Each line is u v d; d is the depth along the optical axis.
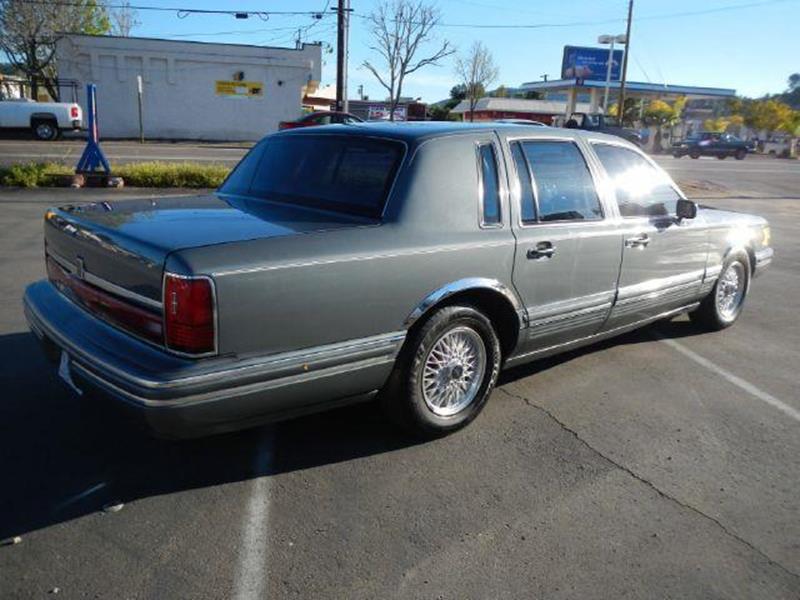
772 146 52.44
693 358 5.54
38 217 10.41
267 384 3.07
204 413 2.92
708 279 5.77
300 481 3.45
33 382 4.41
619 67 56.69
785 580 2.86
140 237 3.07
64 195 12.88
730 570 2.91
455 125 4.08
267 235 3.14
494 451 3.84
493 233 3.86
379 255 3.35
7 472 3.41
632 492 3.48
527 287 4.07
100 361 2.99
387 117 34.03
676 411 4.49
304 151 4.15
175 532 3.00
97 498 3.23
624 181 4.88
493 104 55.75
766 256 6.56
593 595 2.72
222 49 33.81
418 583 2.74
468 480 3.53
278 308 3.04
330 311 3.22
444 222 3.67
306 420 4.12
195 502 3.23
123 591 2.62
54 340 3.38
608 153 4.81
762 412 4.52
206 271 2.84
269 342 3.05
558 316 4.32
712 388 4.91
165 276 2.85
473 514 3.23
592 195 4.56
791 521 3.29
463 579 2.78
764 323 6.68
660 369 5.25
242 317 2.95
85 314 3.43
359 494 3.35
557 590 2.74
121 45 32.50
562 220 4.30
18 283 6.68
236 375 2.95
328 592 2.67
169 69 33.41
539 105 57.19
